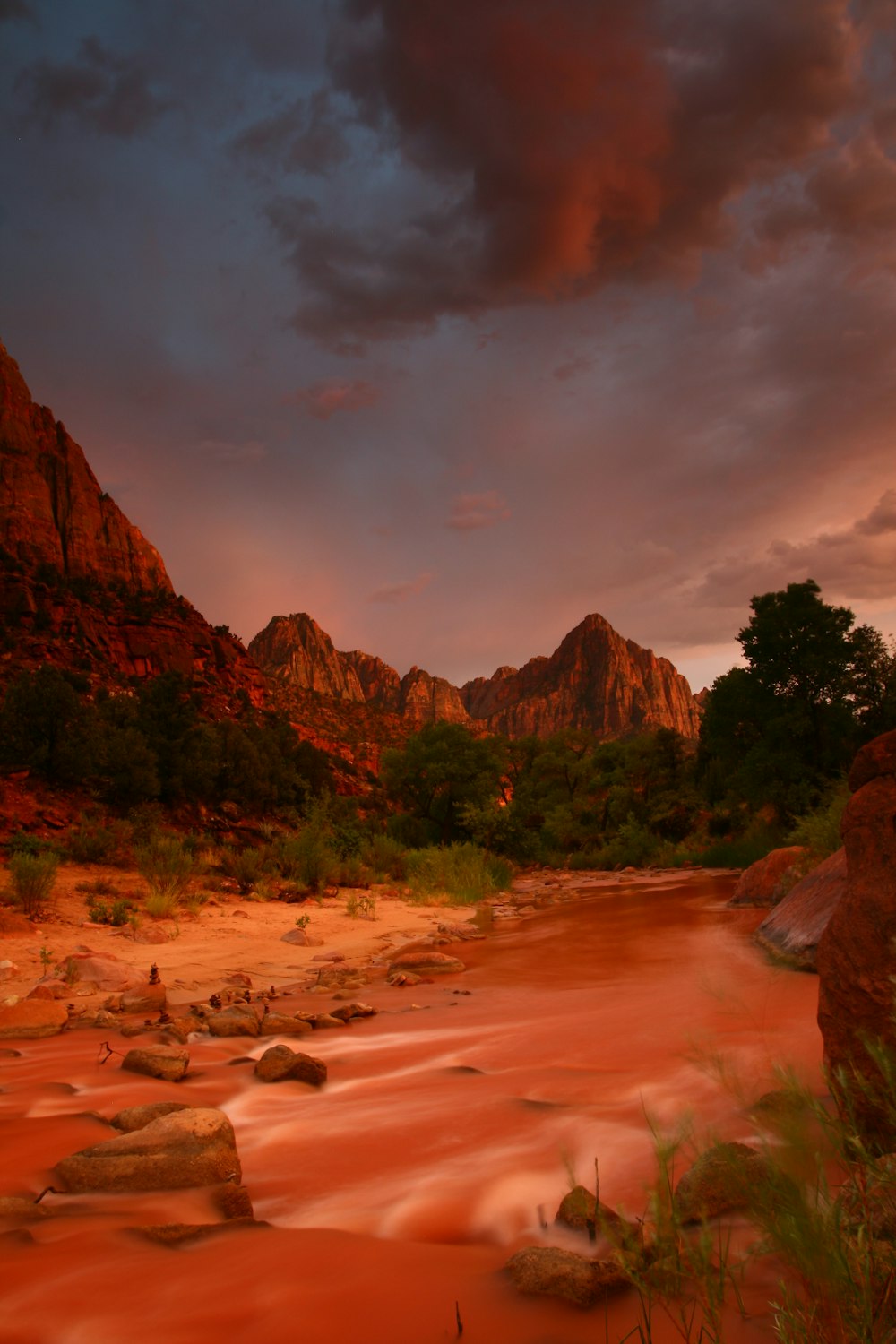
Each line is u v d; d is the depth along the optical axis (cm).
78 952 1012
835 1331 151
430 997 764
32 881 1341
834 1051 306
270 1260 224
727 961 841
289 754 4997
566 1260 203
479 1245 240
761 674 3931
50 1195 285
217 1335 181
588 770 6738
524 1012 651
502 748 6303
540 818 6269
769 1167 169
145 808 2791
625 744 6425
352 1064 510
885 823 331
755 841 3262
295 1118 391
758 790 3775
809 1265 151
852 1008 302
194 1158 299
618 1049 484
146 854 1836
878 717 3916
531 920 1541
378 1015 684
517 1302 194
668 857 3803
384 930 1447
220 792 3603
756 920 1175
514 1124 359
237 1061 519
